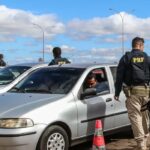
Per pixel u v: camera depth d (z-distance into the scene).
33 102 7.20
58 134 7.12
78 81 7.77
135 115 7.51
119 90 7.64
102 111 7.94
